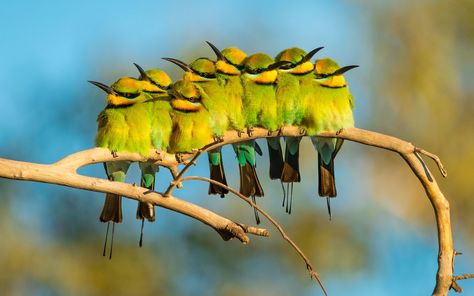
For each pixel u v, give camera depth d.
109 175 10.02
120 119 9.82
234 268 16.11
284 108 10.34
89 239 16.11
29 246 15.81
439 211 8.82
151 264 16.14
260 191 10.62
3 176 7.89
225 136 10.31
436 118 16.17
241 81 10.45
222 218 8.17
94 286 15.91
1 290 15.60
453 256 8.73
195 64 10.59
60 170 8.02
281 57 10.58
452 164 16.14
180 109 10.04
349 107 10.42
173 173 10.12
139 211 9.48
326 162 10.53
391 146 9.12
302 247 15.94
